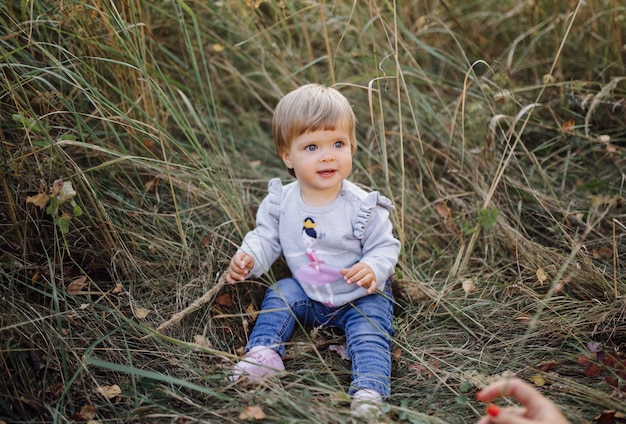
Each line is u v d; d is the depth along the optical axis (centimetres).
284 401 171
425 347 208
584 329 205
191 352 199
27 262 208
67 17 226
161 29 311
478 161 278
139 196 247
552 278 228
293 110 201
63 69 213
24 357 179
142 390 184
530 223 264
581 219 257
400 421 171
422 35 340
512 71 320
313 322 220
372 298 214
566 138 290
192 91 311
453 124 272
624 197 265
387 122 317
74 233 222
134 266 221
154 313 211
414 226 264
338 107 202
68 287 208
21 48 211
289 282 222
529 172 281
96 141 237
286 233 216
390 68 309
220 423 168
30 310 194
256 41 313
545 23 330
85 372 184
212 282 227
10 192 209
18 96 210
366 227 211
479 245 255
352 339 203
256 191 284
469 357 200
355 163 287
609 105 302
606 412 166
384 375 189
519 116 249
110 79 259
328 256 212
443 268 250
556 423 137
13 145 215
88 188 223
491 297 229
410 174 295
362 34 310
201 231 246
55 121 237
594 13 331
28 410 171
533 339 206
